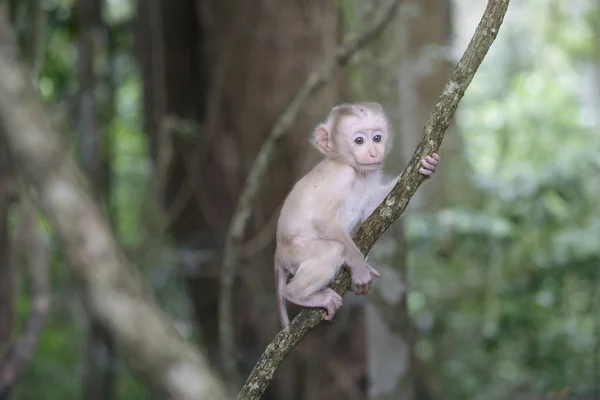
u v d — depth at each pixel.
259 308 9.95
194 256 10.73
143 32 11.67
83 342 12.55
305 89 7.69
